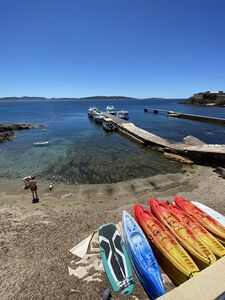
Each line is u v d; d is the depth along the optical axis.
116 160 27.11
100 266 9.85
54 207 15.76
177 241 10.06
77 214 14.61
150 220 11.55
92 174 22.59
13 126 53.53
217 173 21.67
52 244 11.49
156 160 26.72
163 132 46.97
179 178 20.72
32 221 13.86
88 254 10.57
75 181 20.88
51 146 35.28
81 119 77.50
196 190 17.86
